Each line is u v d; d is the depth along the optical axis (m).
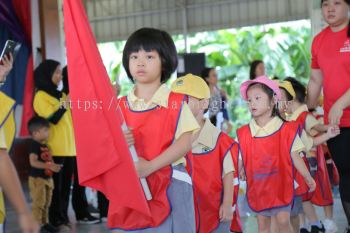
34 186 6.41
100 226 6.92
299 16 11.58
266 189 4.59
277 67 14.81
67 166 6.85
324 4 4.12
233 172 4.06
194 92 3.79
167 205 2.93
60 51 10.11
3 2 9.54
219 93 8.45
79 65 2.76
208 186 4.03
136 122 3.00
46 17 9.86
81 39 2.76
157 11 12.57
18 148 8.62
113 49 15.84
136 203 2.72
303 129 4.66
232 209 4.04
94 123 2.73
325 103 4.28
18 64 9.56
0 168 2.28
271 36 15.09
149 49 3.02
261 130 4.61
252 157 4.64
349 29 4.05
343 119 4.03
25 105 9.45
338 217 6.95
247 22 11.97
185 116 2.96
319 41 4.25
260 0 11.85
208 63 15.70
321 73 4.43
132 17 12.85
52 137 6.66
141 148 2.97
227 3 12.07
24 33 9.73
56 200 6.69
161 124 2.96
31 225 2.23
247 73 15.35
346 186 4.07
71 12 2.77
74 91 2.77
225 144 4.06
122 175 2.73
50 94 6.63
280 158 4.56
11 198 2.26
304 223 5.79
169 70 3.11
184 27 12.32
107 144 2.72
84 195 7.22
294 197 4.66
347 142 4.04
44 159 6.41
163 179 2.94
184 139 2.94
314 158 5.59
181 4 12.34
